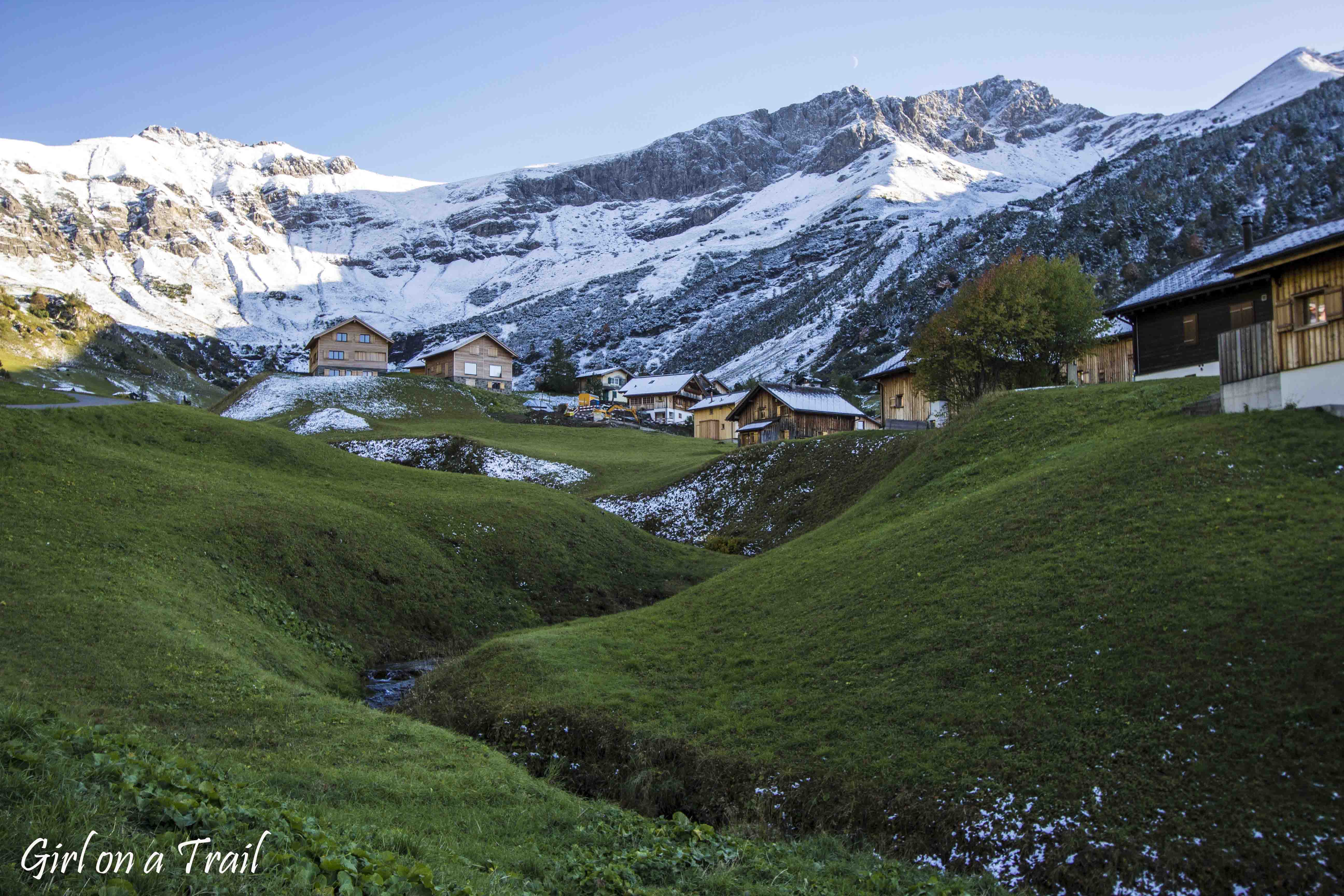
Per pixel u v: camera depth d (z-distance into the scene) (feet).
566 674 87.04
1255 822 44.04
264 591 110.01
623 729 72.79
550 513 166.09
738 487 208.85
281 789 52.01
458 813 54.60
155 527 110.83
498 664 92.79
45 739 38.88
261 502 131.03
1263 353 89.51
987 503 94.68
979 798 52.08
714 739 68.03
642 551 169.48
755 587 104.99
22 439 122.01
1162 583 65.26
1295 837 42.57
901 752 58.49
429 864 40.60
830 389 287.89
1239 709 51.06
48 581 86.48
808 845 52.95
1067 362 189.16
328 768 59.47
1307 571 59.77
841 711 65.82
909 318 650.02
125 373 577.02
